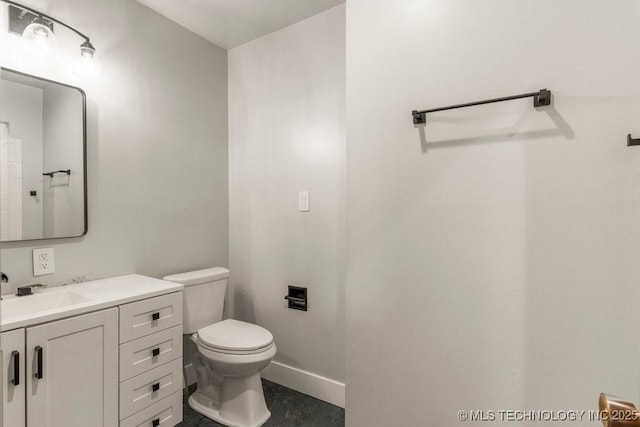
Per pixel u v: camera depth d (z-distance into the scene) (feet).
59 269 5.23
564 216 3.44
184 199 7.18
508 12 3.67
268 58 7.48
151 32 6.51
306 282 6.98
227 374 5.81
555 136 3.46
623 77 3.18
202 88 7.58
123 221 6.08
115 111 5.94
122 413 4.67
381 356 4.47
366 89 4.56
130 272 6.19
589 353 3.34
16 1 4.68
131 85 6.18
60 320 4.01
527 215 3.61
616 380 3.24
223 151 8.11
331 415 6.13
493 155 3.77
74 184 5.37
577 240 3.38
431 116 4.11
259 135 7.68
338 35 6.47
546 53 3.49
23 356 3.69
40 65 4.95
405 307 4.31
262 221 7.64
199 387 6.58
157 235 6.64
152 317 5.08
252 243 7.82
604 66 3.25
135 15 6.23
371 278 4.54
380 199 4.48
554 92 3.46
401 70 4.31
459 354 3.97
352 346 4.70
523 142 3.61
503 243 3.73
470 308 3.91
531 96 3.47
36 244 4.97
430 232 4.15
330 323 6.66
